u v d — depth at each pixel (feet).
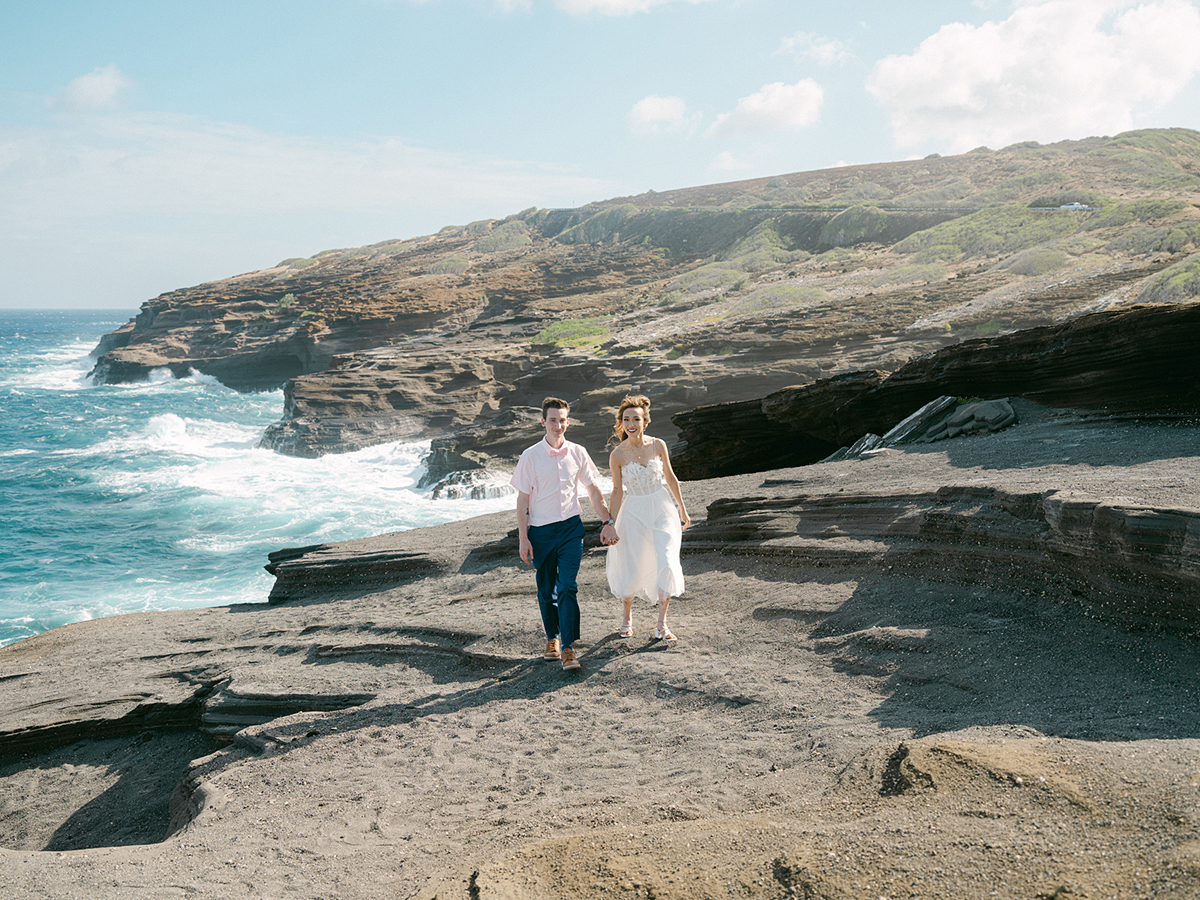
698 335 151.43
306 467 135.74
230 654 28.50
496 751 13.96
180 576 72.33
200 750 23.88
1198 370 29.91
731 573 22.95
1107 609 13.84
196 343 295.48
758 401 54.95
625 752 12.93
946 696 12.60
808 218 301.63
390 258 481.87
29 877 10.80
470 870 8.41
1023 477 22.34
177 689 26.48
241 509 99.09
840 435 49.49
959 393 40.19
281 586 37.96
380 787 13.17
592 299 265.75
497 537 36.88
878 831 6.95
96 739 25.66
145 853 11.53
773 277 238.68
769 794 9.53
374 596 33.12
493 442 123.54
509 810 11.14
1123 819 6.39
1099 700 11.07
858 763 9.15
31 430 169.78
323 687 21.16
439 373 164.55
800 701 13.69
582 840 8.03
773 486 32.19
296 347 261.44
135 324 392.06
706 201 431.43
